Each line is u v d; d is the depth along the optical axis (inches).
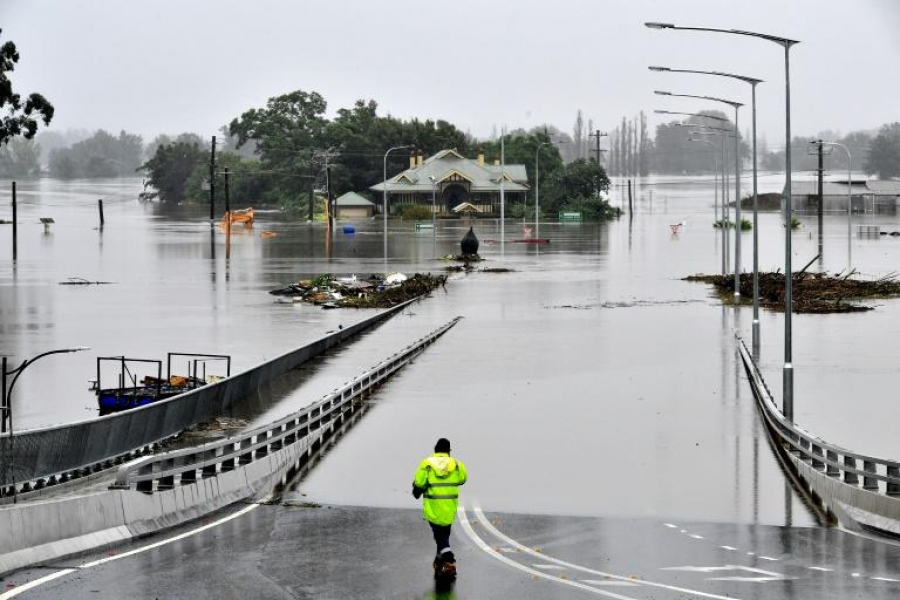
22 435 1576.0
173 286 5132.9
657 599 1030.4
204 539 1269.7
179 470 1393.9
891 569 1161.4
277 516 1409.9
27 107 6530.5
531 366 2859.3
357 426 2105.1
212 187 7568.9
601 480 1660.9
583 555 1226.0
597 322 3814.0
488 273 5876.0
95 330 3587.6
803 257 6820.9
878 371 2755.9
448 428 2082.9
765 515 1459.2
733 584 1090.7
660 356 3024.1
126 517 1273.4
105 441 1752.0
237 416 2176.4
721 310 4158.5
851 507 1449.3
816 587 1077.8
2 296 4685.0
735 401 2361.0
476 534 1326.3
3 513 1101.7
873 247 7647.6
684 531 1360.7
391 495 1546.5
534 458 1818.4
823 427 2113.7
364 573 1118.4
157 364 2898.6
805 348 3147.1
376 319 3831.2
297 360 2866.6
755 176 2960.1
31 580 1063.0
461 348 3198.8
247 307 4293.8
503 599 1026.7
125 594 1015.6
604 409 2272.4
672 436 2001.7
